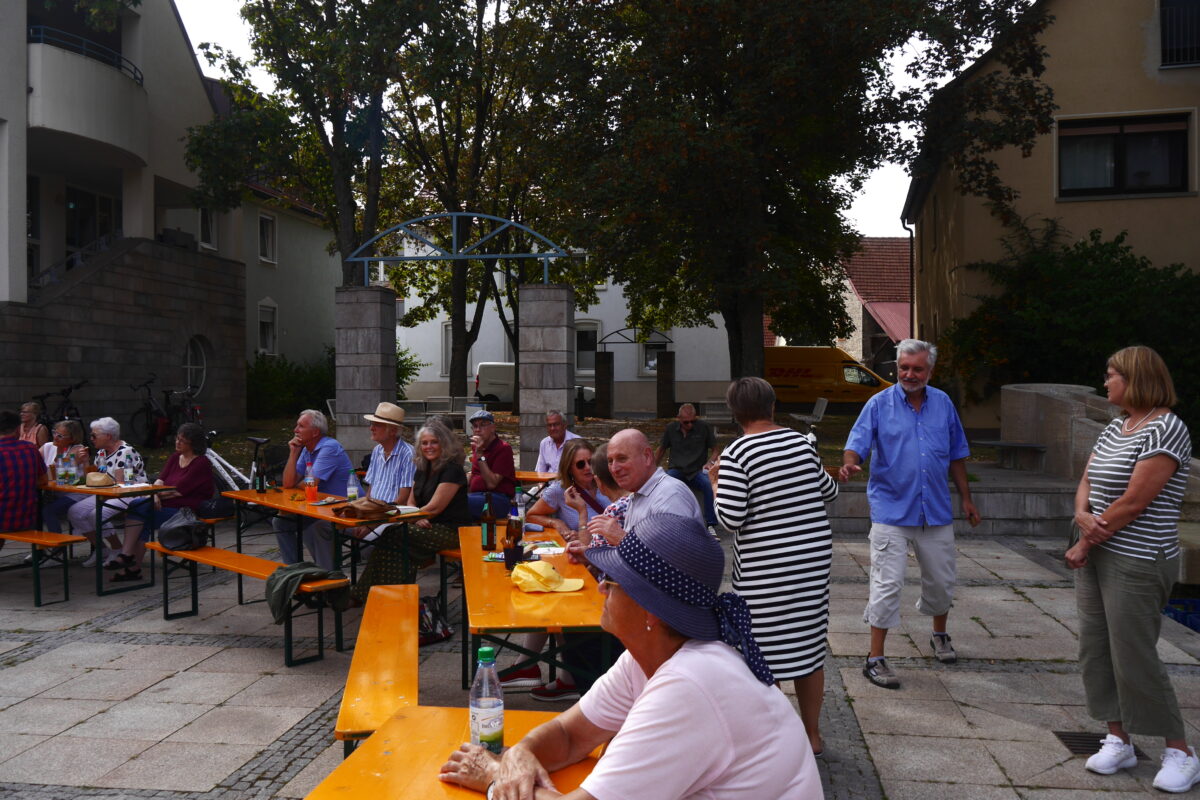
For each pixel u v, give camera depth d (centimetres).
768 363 3075
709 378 3506
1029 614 694
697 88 1933
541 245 2761
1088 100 1966
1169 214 1928
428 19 1770
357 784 238
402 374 3347
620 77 1803
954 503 1051
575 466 609
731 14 1658
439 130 2459
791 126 1845
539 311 1380
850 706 500
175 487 820
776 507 404
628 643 183
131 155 1867
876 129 1945
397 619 480
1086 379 1834
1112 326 1772
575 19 1917
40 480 824
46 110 1642
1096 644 414
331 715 499
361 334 1417
